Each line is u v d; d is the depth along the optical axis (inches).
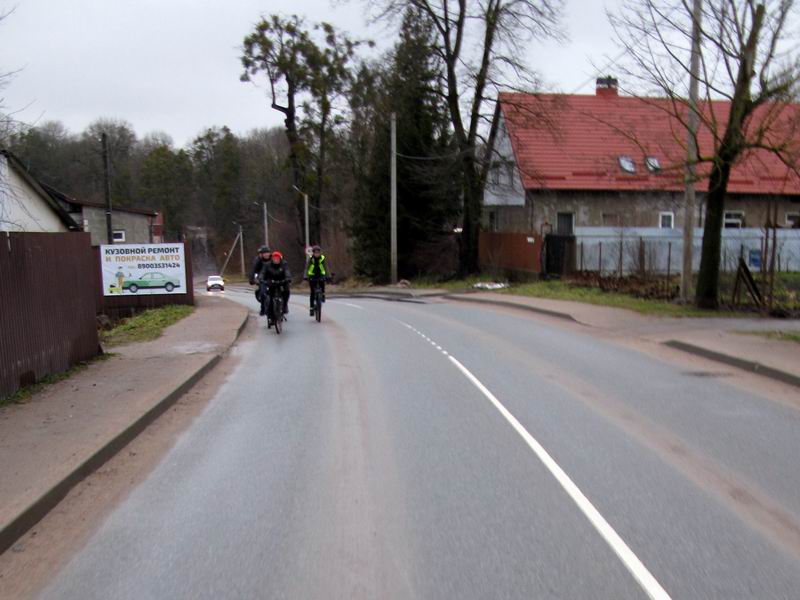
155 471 238.1
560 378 398.9
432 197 1557.6
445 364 450.0
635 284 880.9
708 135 1237.1
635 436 274.5
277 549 173.3
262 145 3740.2
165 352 486.6
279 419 308.7
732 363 434.0
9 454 239.6
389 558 167.3
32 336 359.9
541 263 1146.0
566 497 207.5
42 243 374.9
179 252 975.6
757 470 232.4
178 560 167.8
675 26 625.3
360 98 1866.4
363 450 257.8
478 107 1290.6
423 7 1274.6
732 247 1040.8
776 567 160.9
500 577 156.8
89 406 313.4
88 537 182.7
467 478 225.5
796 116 611.5
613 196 1272.1
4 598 150.3
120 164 3218.5
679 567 161.0
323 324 715.4
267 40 2005.4
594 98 1439.5
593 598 147.1
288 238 3142.2
